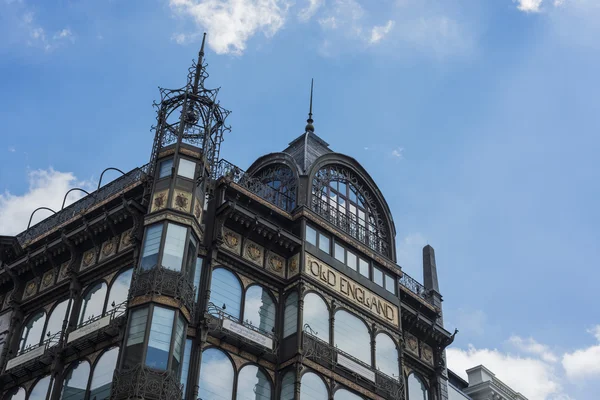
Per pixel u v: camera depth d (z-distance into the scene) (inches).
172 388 1084.5
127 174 1393.9
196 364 1170.6
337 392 1269.7
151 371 1082.7
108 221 1312.7
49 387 1217.4
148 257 1193.4
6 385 1318.9
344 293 1379.2
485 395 1791.3
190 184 1266.0
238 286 1288.1
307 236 1378.0
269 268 1334.9
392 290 1483.8
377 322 1411.2
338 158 1528.1
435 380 1518.2
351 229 1488.7
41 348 1293.1
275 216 1378.0
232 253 1295.5
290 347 1264.8
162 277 1159.0
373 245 1520.7
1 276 1453.0
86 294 1307.8
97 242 1339.8
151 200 1248.8
